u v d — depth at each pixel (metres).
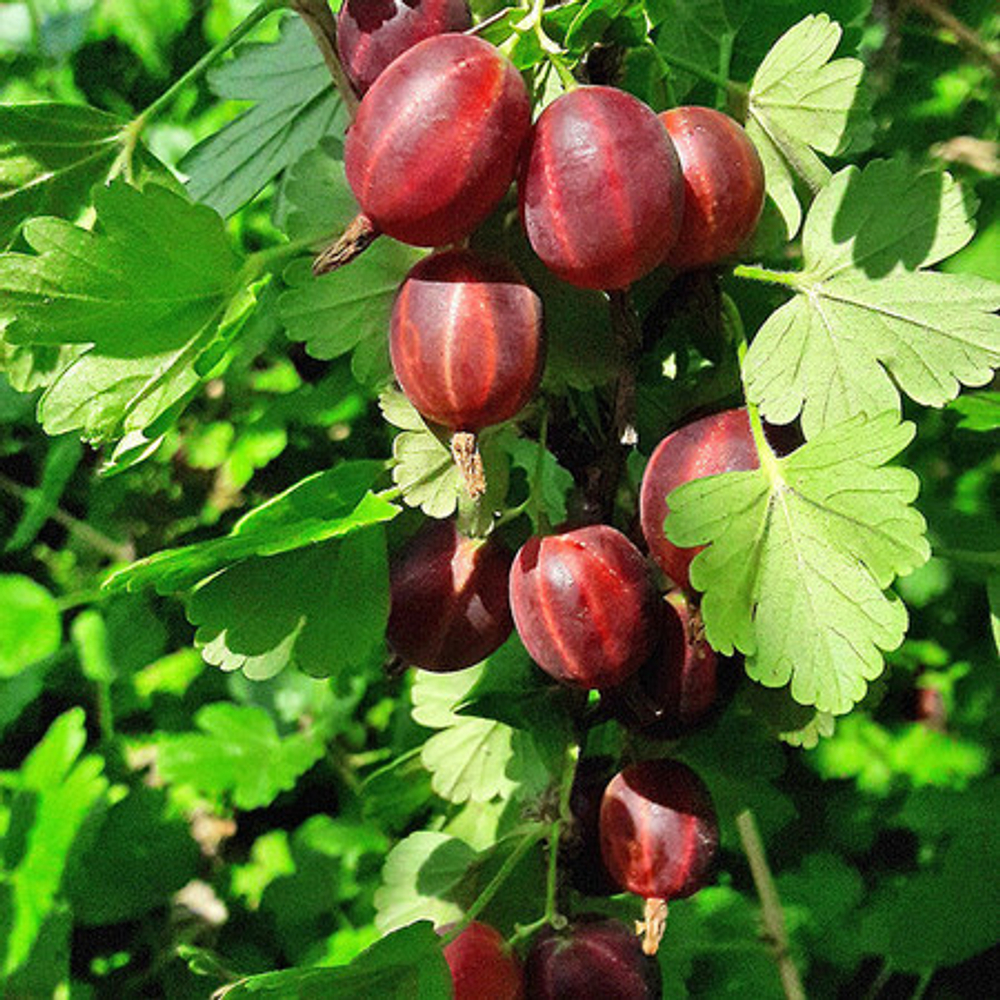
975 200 0.23
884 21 0.39
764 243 0.25
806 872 0.41
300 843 0.44
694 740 0.27
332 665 0.25
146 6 0.47
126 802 0.45
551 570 0.23
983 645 0.42
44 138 0.26
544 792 0.27
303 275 0.25
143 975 0.45
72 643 0.51
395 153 0.21
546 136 0.22
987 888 0.35
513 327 0.22
